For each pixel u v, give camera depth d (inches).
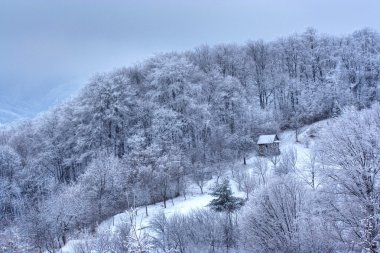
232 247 1397.6
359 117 1144.2
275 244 1183.6
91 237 1501.0
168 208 2057.1
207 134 3095.5
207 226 1408.7
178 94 3265.3
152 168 2406.5
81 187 2288.4
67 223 1932.8
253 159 2687.0
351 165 1044.5
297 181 1346.0
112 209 2251.5
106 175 2304.4
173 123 2979.8
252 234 1241.4
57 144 3260.3
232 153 2778.1
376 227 928.3
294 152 2358.5
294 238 1117.1
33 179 3078.2
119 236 1242.0
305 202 1219.9
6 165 3127.5
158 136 2866.6
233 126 3191.4
